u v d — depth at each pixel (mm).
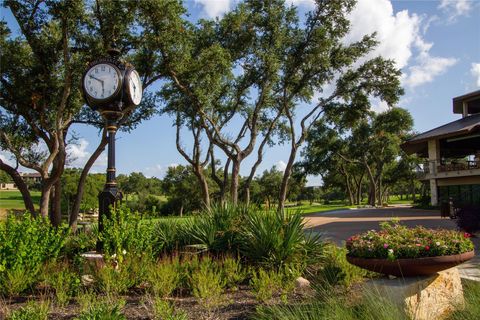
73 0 15055
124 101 7438
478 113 35562
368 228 19562
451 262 4711
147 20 17156
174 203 49375
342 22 24750
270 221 7203
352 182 80312
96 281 5578
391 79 27156
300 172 64562
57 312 4660
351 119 28734
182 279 5727
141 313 4574
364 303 4285
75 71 16609
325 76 26438
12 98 18438
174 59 18547
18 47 18203
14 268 5660
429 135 34562
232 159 24109
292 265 6371
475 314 4312
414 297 4621
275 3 23469
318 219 27375
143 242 6734
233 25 22875
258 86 25688
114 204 7004
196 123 27094
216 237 7641
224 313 4703
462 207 14648
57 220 19109
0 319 4406
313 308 4277
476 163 32594
